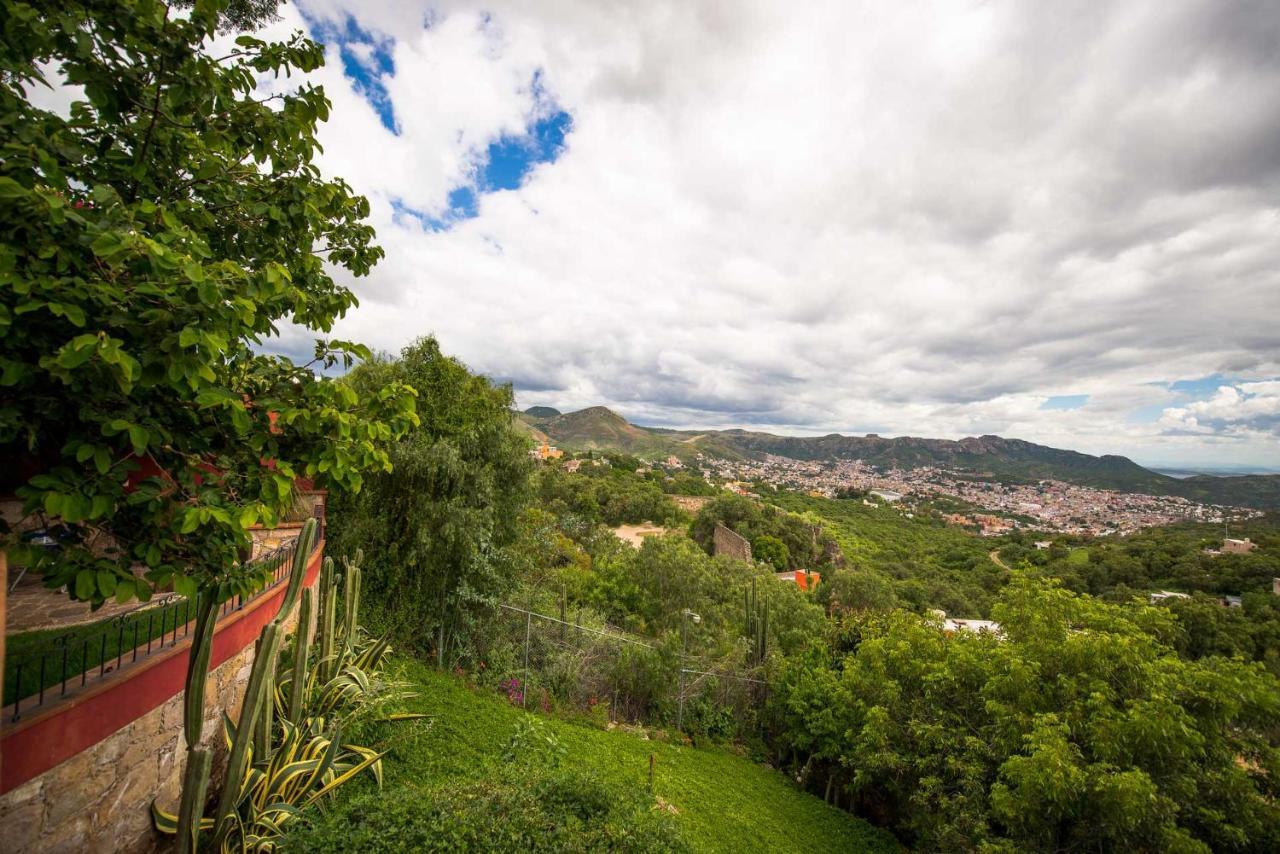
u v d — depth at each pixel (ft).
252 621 25.23
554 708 48.60
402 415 16.88
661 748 49.90
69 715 14.46
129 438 10.85
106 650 18.76
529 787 22.06
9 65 11.15
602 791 22.30
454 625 47.75
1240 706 32.32
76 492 10.27
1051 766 30.73
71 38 11.22
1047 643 37.42
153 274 10.59
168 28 12.36
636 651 61.00
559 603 76.69
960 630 49.47
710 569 126.21
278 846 17.83
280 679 26.30
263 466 14.70
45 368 9.48
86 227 9.75
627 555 118.11
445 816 18.80
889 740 46.39
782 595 100.42
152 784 18.02
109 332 10.76
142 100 13.08
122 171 13.61
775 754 62.49
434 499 46.52
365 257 20.59
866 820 51.39
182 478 12.82
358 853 17.11
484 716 37.55
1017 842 34.32
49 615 22.76
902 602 159.33
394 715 30.60
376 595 44.52
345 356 18.19
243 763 18.06
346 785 24.00
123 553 12.87
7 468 12.90
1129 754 31.40
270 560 27.35
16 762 12.97
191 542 13.29
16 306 9.08
